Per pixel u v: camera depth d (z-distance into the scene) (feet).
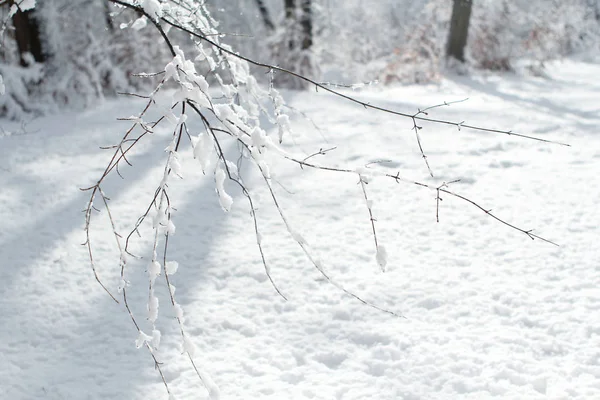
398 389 8.57
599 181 16.98
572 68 55.83
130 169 18.51
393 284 11.61
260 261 12.62
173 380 8.86
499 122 25.13
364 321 10.41
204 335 10.04
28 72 27.14
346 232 14.03
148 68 31.68
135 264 12.53
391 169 18.61
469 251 12.96
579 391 8.35
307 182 17.49
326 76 40.50
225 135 22.12
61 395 8.53
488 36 50.52
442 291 11.30
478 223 14.37
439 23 53.72
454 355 9.29
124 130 23.02
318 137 22.38
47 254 12.90
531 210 15.02
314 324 10.36
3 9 26.30
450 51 48.65
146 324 10.35
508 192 16.33
